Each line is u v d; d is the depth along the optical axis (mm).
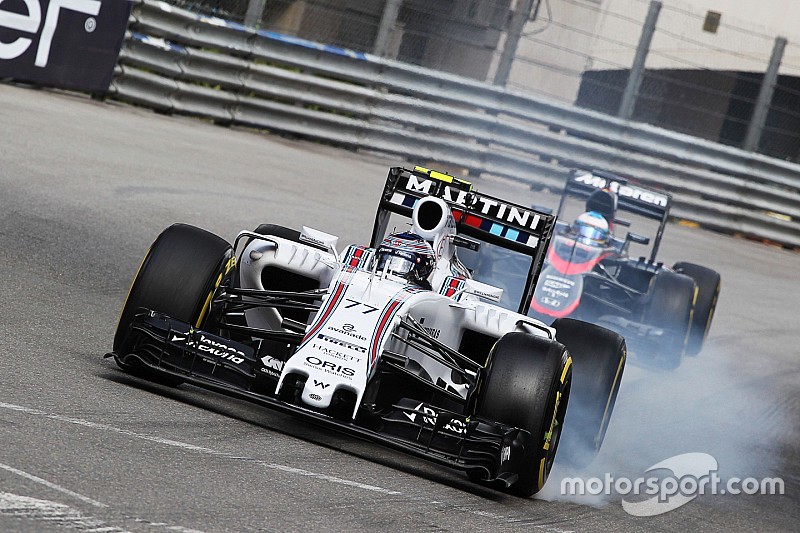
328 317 20344
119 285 30438
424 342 21703
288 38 73688
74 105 61531
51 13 57250
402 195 24969
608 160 82688
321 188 58906
